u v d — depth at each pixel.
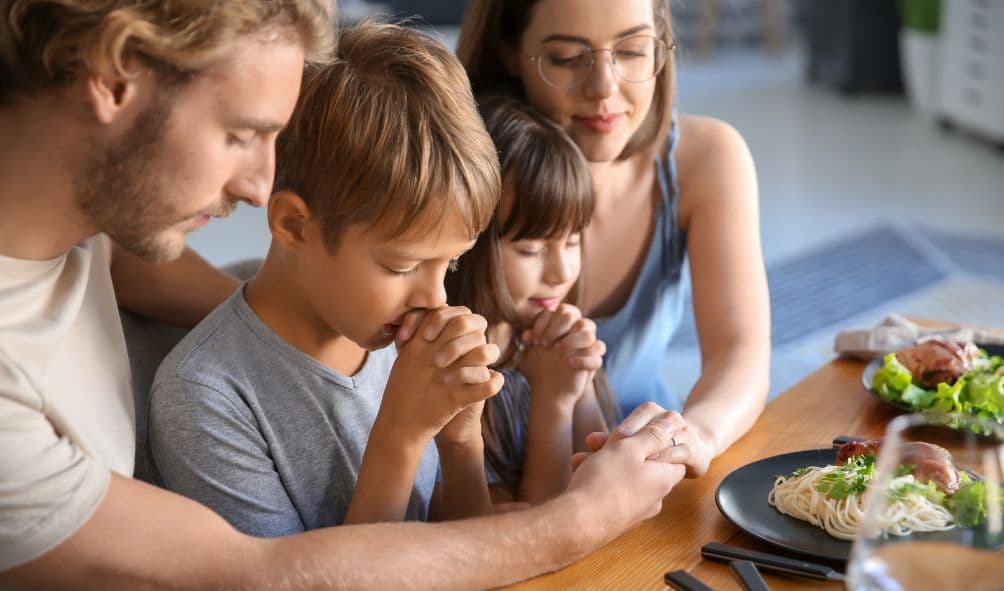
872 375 1.37
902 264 3.88
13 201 0.86
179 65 0.78
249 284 1.12
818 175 5.06
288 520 1.08
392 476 1.06
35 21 0.77
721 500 1.04
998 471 0.75
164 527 0.84
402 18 1.22
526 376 1.42
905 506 0.76
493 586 0.92
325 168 0.99
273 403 1.08
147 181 0.82
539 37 1.40
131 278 1.25
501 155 1.33
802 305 3.55
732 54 8.63
